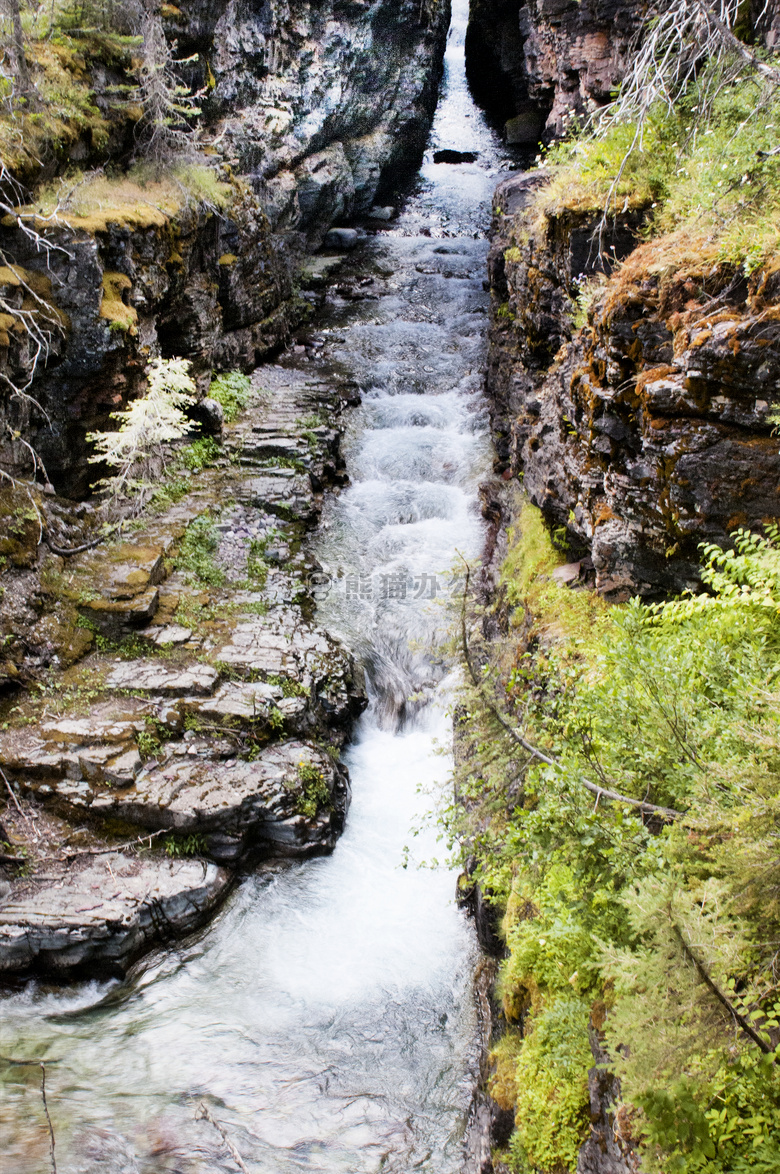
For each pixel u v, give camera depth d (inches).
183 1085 262.1
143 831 322.0
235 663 382.3
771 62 279.0
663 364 224.5
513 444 419.5
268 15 725.3
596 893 144.4
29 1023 279.7
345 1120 253.9
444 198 1001.5
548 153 392.8
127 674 368.8
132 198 486.9
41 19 473.7
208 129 669.3
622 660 147.9
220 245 584.7
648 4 404.8
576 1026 176.4
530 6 616.7
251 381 624.1
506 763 185.3
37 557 384.8
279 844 339.6
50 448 421.4
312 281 799.7
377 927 320.8
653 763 141.2
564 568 309.4
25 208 411.2
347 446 584.1
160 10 563.8
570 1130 169.3
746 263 201.5
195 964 304.8
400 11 906.7
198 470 514.6
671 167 287.7
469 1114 252.7
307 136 816.3
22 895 295.3
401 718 417.1
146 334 484.7
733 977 112.0
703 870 124.2
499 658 303.1
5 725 338.3
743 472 206.5
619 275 240.4
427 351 697.0
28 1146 234.7
